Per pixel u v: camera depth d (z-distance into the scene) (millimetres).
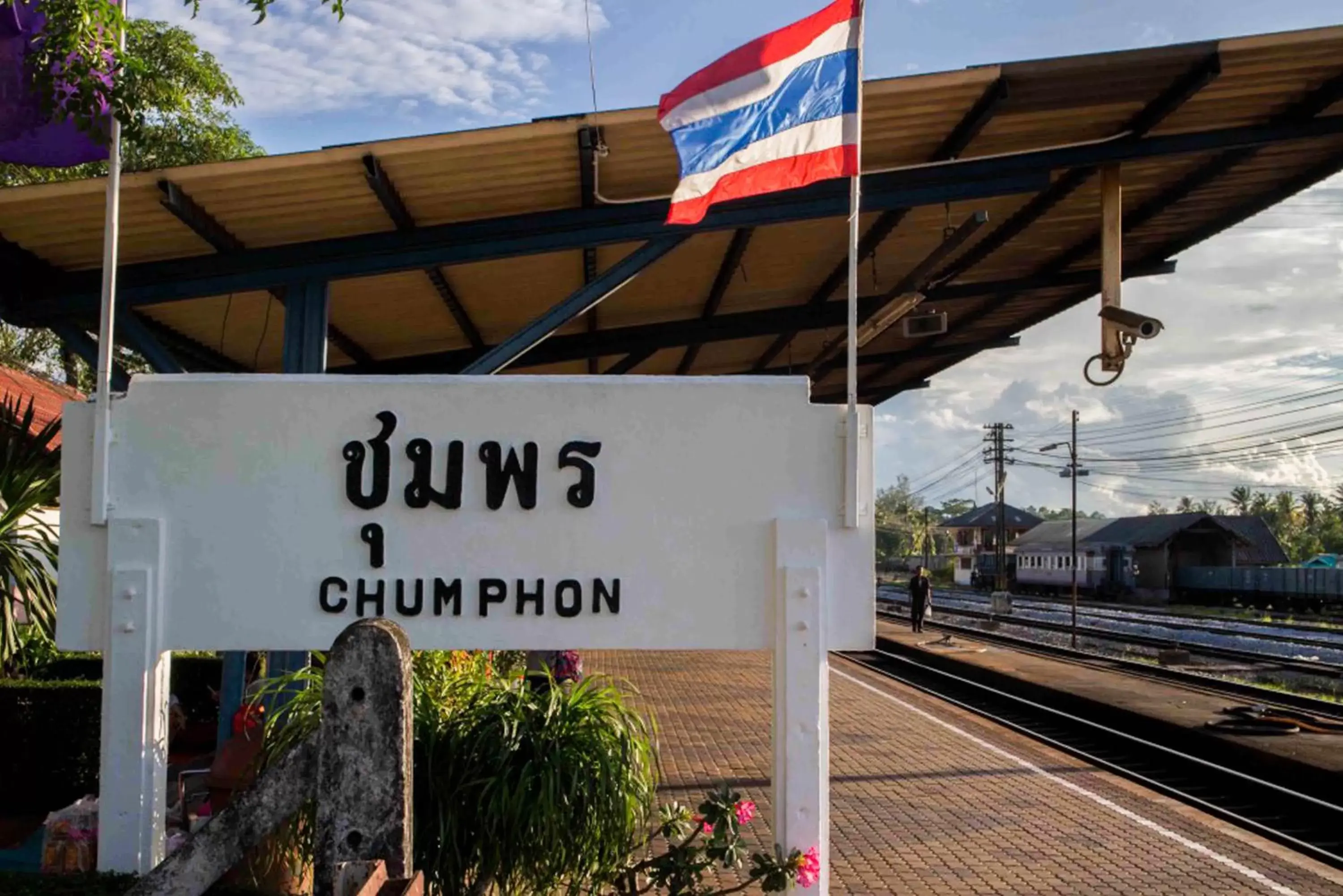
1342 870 7234
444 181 7270
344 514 4590
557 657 10094
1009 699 15508
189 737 8984
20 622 8039
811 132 4961
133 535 4531
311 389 4609
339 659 3363
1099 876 6773
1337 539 88438
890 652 24359
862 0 4988
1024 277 12086
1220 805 9383
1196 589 51031
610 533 4594
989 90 7414
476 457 4602
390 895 3152
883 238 9875
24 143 5492
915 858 7141
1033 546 64375
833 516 4598
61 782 7387
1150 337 8469
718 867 6258
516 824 4391
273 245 7844
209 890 4426
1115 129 8367
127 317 8055
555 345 12305
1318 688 18109
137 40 13469
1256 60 7414
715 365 15789
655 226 8070
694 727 11688
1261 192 10039
